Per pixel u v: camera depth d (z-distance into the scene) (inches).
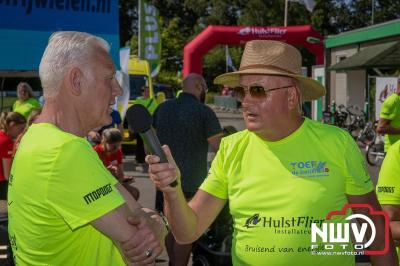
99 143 270.1
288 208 97.2
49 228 74.7
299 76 98.5
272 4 2162.9
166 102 220.8
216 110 1697.8
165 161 84.3
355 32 823.7
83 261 76.4
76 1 238.8
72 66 77.6
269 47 99.1
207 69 2281.0
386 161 123.1
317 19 2224.4
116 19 248.4
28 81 447.8
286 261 97.1
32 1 229.8
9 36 226.1
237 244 102.1
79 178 73.4
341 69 741.3
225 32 863.1
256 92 98.1
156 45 706.8
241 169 101.8
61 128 78.0
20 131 222.5
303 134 99.7
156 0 2488.9
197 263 161.8
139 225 76.4
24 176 75.9
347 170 97.7
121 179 243.3
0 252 181.2
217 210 106.1
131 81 605.6
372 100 697.6
